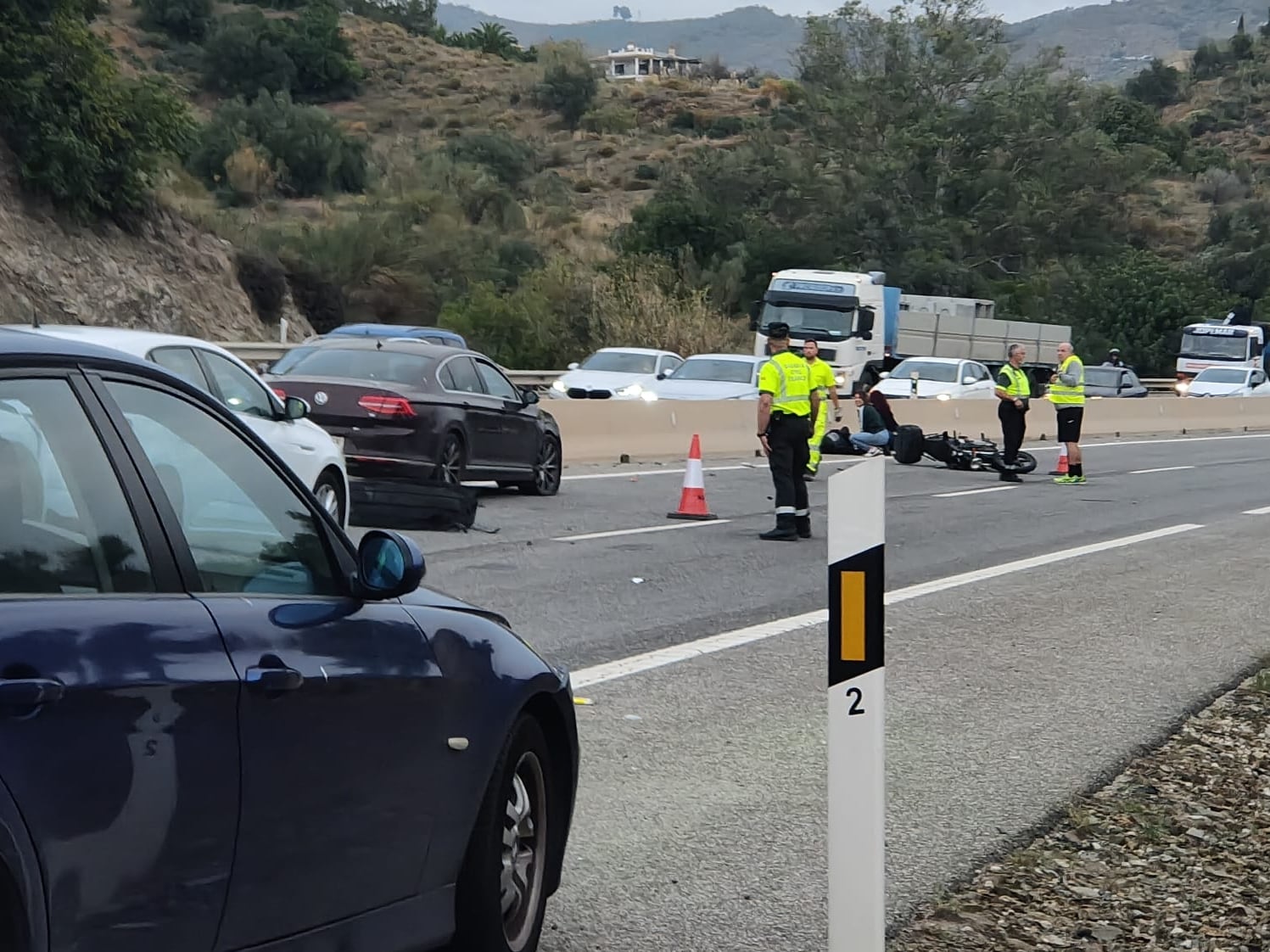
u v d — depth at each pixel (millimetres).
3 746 2959
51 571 3256
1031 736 8258
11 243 36969
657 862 6043
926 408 33781
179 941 3383
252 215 67562
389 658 4105
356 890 3988
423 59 117250
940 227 77688
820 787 7102
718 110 122750
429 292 51438
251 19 103750
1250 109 151125
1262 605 12898
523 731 4719
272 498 4055
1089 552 16188
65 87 38656
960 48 86875
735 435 28953
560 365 47125
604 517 17734
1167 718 8766
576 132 108375
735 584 12945
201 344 12250
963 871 6109
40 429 3365
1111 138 94938
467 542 14852
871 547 4188
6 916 2953
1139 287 73812
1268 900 5953
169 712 3328
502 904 4641
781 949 5246
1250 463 31719
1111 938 5465
